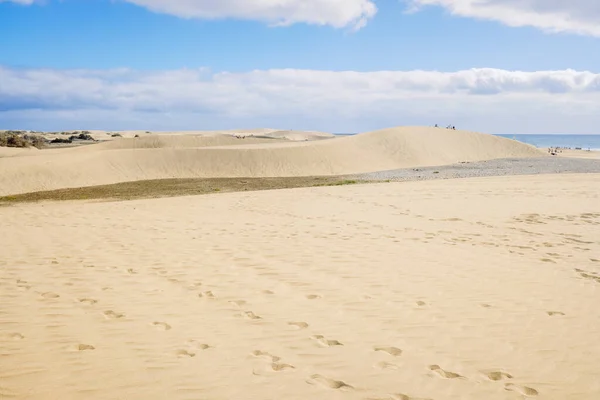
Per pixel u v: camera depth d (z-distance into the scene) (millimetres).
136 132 156750
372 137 59812
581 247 8508
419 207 14211
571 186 20328
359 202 15656
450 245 8586
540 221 11469
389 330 4531
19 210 14320
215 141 83812
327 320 4789
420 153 56000
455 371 3676
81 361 3734
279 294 5652
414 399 3232
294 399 3195
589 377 3611
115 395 3199
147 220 11727
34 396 3152
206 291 5750
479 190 19172
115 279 6230
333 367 3713
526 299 5520
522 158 54438
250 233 9742
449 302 5387
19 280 6133
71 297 5457
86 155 43656
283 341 4230
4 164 37344
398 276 6461
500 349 4113
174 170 43844
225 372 3586
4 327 4477
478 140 61781
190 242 8750
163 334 4363
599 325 4715
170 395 3215
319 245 8469
